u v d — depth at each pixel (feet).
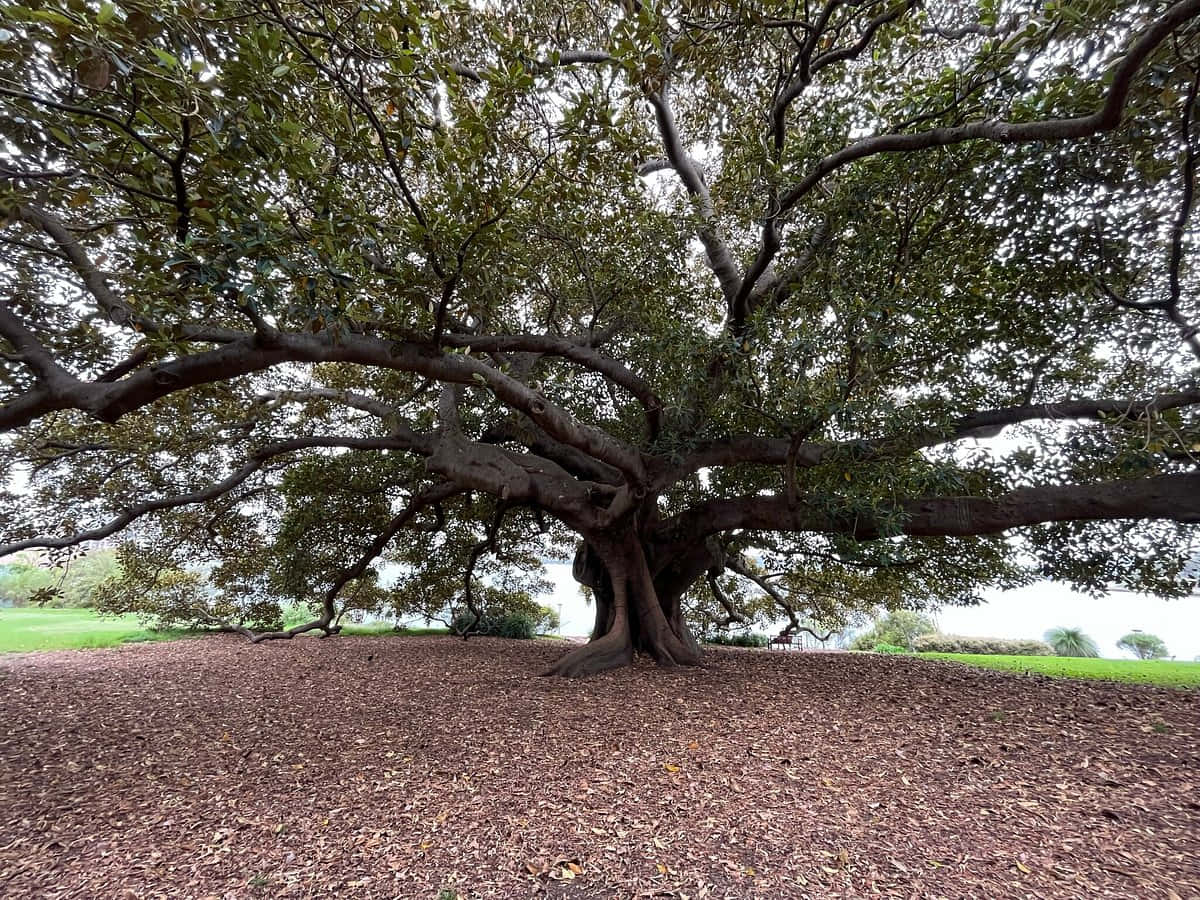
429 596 49.60
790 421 21.67
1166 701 23.70
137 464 31.89
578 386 34.04
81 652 39.11
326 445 31.22
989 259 22.84
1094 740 18.13
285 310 14.01
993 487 27.63
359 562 42.80
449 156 15.61
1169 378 24.59
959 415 24.67
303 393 26.99
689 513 33.22
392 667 32.14
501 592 55.62
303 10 13.94
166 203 12.92
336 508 38.99
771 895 9.98
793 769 15.60
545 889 10.27
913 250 22.44
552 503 30.17
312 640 45.83
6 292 19.19
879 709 22.04
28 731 20.44
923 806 13.34
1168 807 13.19
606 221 25.99
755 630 57.82
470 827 12.49
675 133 28.55
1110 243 20.80
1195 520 21.02
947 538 31.45
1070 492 23.54
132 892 10.33
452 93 17.92
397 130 15.34
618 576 32.22
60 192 14.89
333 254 14.10
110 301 14.79
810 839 11.84
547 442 34.99
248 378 30.68
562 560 57.00
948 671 32.27
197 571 52.85
